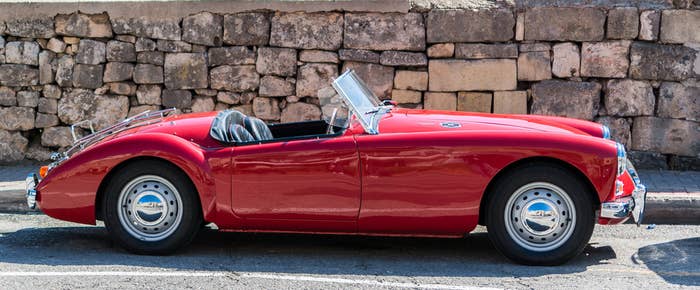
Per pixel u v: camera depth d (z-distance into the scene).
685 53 10.30
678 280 6.44
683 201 8.58
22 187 9.27
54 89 10.88
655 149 10.45
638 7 10.34
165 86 10.80
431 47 10.52
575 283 6.33
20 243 7.51
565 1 10.61
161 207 6.96
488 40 10.47
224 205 6.89
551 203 6.68
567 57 10.43
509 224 6.74
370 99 7.47
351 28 10.53
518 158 6.62
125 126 7.73
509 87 10.48
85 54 10.80
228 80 10.72
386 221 6.82
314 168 6.80
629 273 6.61
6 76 10.88
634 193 6.90
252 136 7.39
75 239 7.67
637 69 10.37
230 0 10.62
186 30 10.69
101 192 7.11
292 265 6.84
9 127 10.95
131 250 7.03
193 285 6.23
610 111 10.45
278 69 10.66
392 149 6.73
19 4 10.78
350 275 6.53
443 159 6.68
